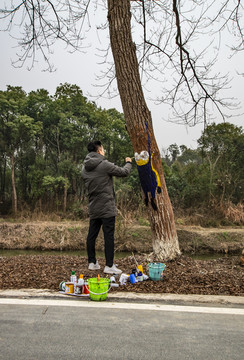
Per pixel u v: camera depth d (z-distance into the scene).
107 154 24.83
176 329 3.05
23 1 6.22
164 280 4.61
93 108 24.73
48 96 24.27
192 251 14.59
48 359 2.47
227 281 4.54
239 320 3.28
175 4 6.42
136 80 5.50
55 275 4.82
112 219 5.02
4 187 23.66
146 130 5.44
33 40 6.49
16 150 22.56
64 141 23.08
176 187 22.05
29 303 3.73
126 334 2.93
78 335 2.89
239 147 23.12
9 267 5.29
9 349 2.62
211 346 2.71
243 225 19.38
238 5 5.98
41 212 20.42
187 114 7.15
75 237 15.65
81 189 24.30
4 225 16.38
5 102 22.00
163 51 6.95
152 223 5.59
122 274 4.54
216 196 21.25
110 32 5.62
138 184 21.14
